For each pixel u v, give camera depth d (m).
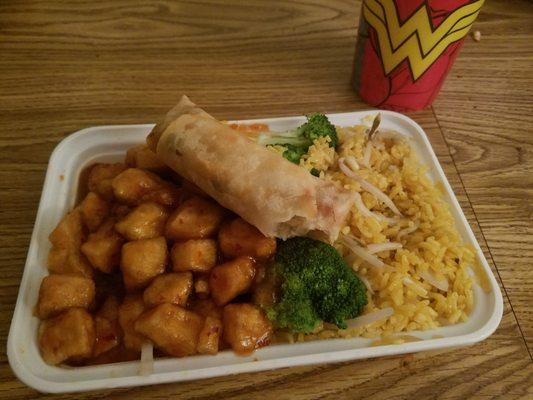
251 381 0.20
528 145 0.30
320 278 0.20
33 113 0.29
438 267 0.22
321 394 0.19
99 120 0.30
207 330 0.19
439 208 0.24
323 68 0.34
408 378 0.20
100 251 0.21
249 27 0.37
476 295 0.22
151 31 0.36
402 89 0.30
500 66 0.35
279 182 0.20
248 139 0.22
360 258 0.22
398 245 0.23
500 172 0.28
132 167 0.25
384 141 0.27
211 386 0.19
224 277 0.20
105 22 0.36
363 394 0.20
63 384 0.18
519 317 0.22
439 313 0.21
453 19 0.26
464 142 0.30
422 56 0.28
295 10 0.39
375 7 0.27
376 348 0.19
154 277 0.21
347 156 0.25
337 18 0.38
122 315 0.20
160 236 0.22
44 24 0.35
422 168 0.26
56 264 0.21
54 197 0.24
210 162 0.21
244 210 0.20
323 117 0.27
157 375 0.18
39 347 0.19
